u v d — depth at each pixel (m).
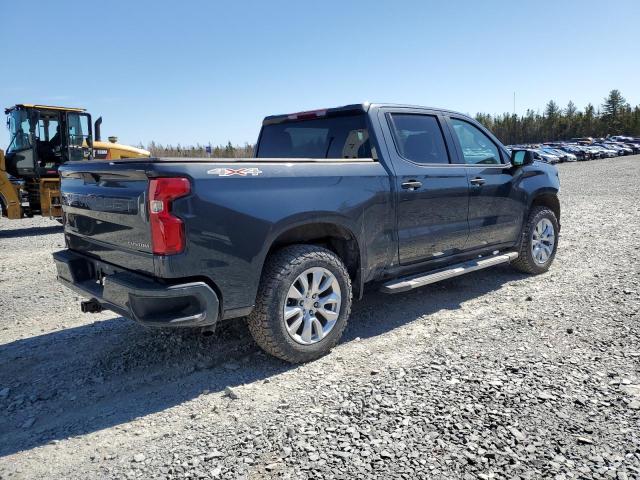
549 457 2.40
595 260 6.62
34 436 2.80
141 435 2.77
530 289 5.40
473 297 5.19
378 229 4.06
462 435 2.60
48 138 12.51
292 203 3.47
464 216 4.89
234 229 3.20
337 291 3.77
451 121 5.02
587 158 48.00
